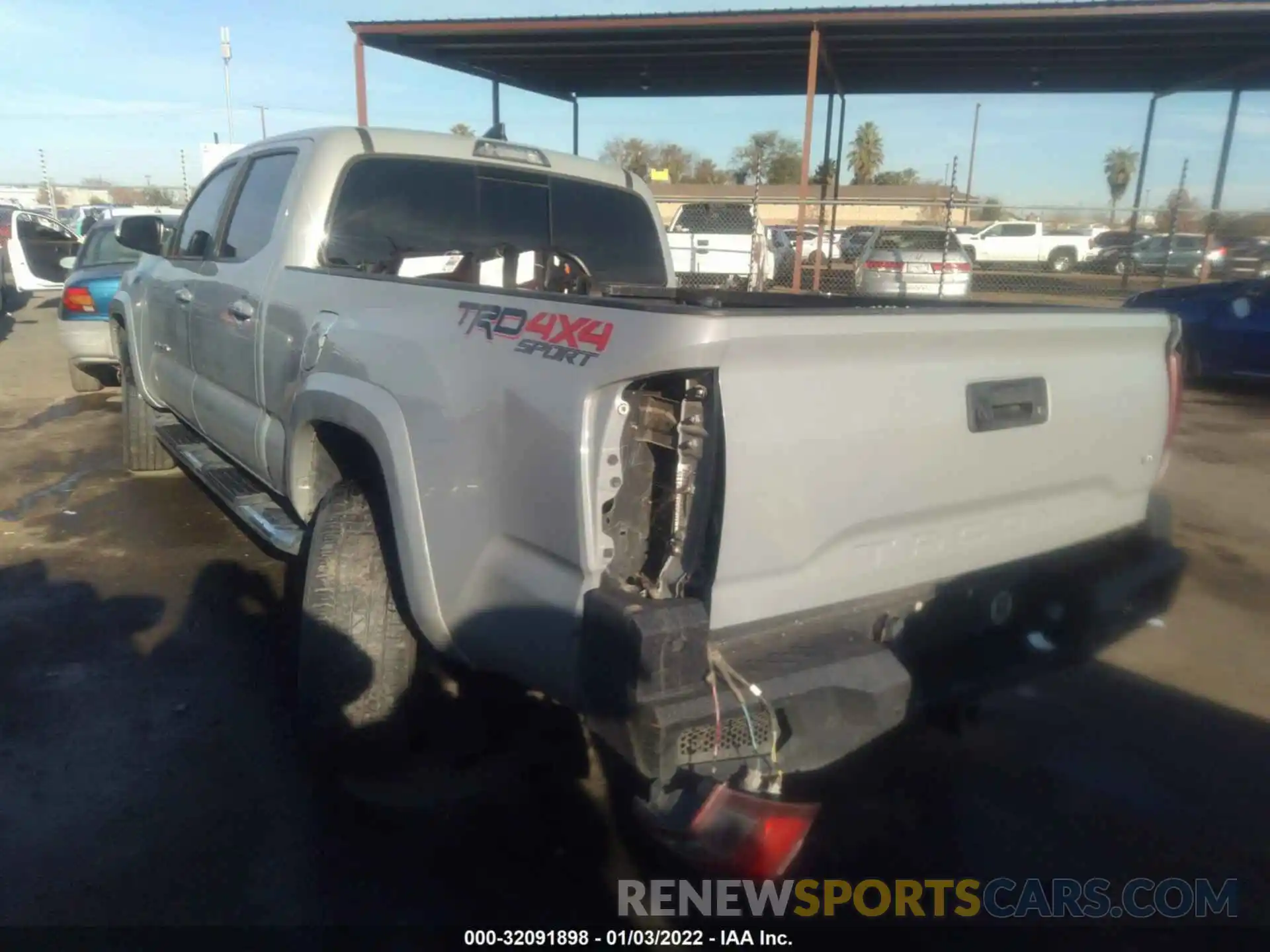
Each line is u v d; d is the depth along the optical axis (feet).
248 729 12.68
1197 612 17.15
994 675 10.19
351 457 12.11
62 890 9.66
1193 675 14.67
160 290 19.06
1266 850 10.60
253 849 10.31
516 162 15.76
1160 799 11.47
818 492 8.04
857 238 70.18
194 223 18.34
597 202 16.88
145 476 24.59
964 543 9.34
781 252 69.82
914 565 8.95
